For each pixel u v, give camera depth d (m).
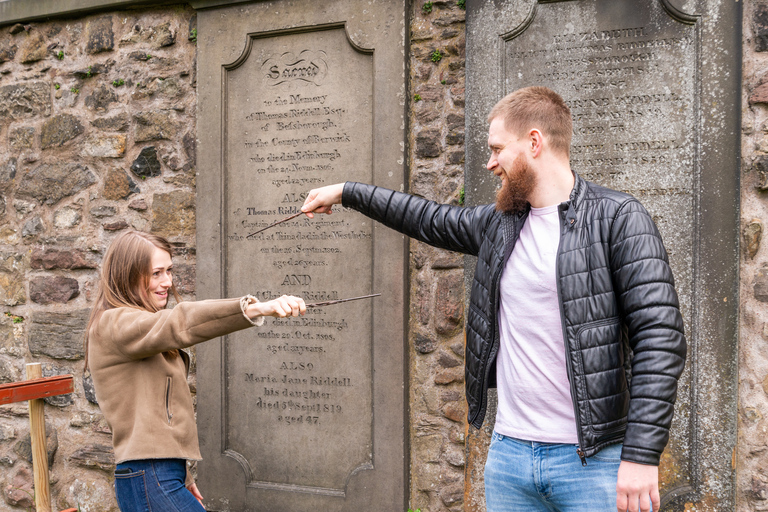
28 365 2.29
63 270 3.28
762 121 2.21
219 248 2.91
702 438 2.18
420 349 2.69
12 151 3.39
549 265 1.44
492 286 1.57
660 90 2.23
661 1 2.22
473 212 1.79
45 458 2.27
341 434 2.75
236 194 2.92
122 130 3.18
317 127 2.80
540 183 1.51
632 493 1.23
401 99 2.64
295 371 2.82
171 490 1.65
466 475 2.41
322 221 2.78
